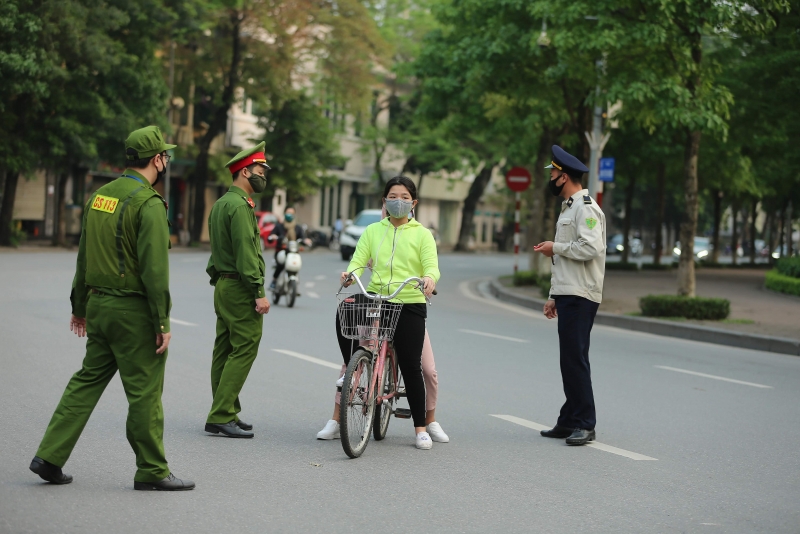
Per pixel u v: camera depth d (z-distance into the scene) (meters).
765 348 29.97
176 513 10.28
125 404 16.28
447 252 122.25
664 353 27.52
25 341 23.08
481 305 41.97
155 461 11.15
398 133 118.19
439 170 119.56
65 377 18.50
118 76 69.12
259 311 14.56
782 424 17.25
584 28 35.91
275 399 17.48
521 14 43.72
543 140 59.47
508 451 14.17
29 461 12.26
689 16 34.31
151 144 10.97
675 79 35.78
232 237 14.47
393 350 14.48
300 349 24.12
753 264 100.38
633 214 169.88
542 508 11.13
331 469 12.60
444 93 59.91
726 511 11.37
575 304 15.10
